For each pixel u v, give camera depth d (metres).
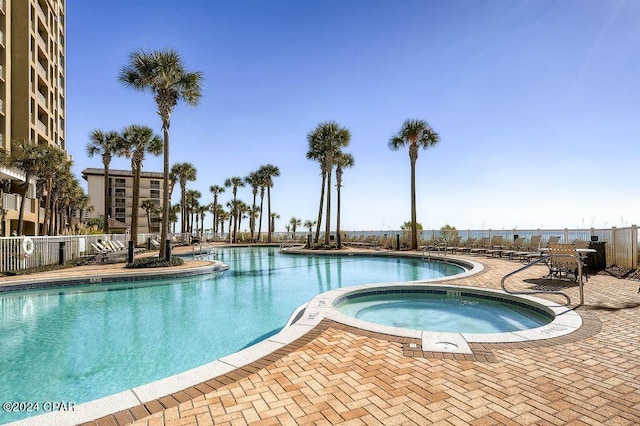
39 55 28.66
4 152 18.78
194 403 2.76
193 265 13.89
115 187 62.34
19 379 4.29
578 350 3.82
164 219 15.00
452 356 3.71
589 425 2.38
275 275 13.02
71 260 14.98
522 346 3.97
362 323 5.00
